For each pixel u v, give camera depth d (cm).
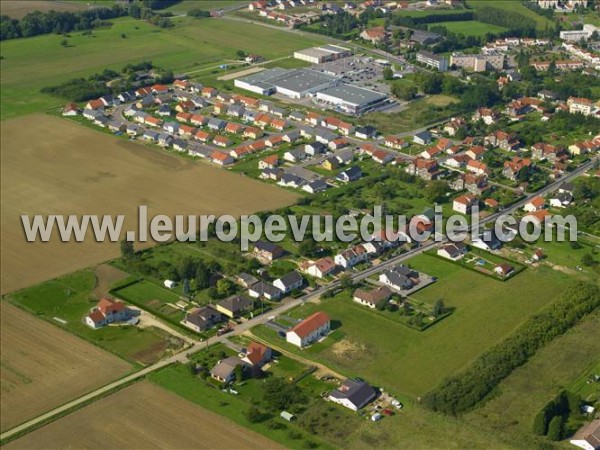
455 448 17938
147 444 18275
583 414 18838
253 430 18575
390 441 18188
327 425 18662
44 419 19112
